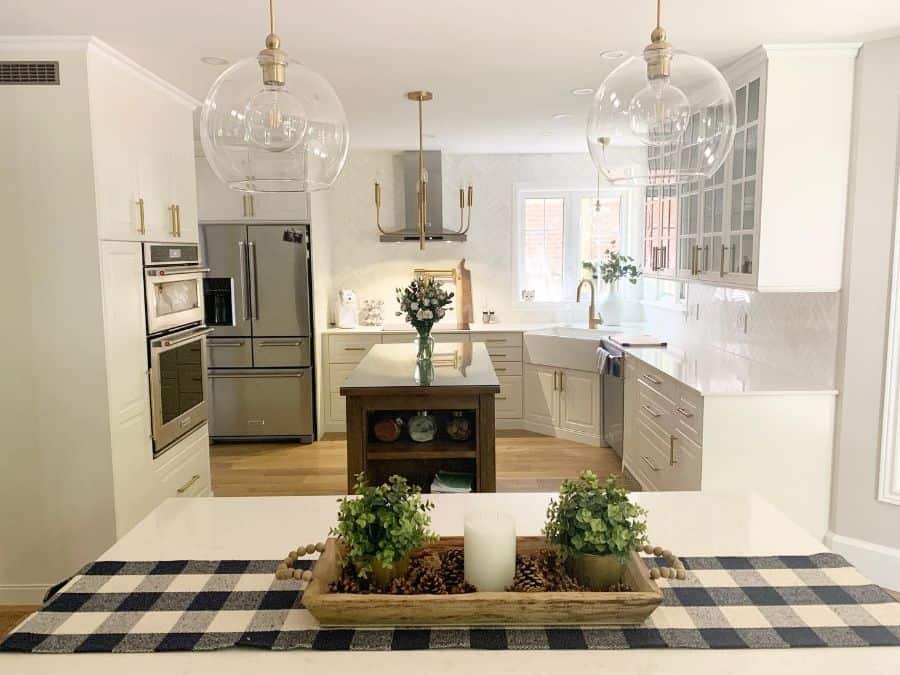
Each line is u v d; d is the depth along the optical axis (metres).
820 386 3.38
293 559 1.41
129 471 3.26
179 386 3.79
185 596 1.42
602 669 1.16
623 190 6.51
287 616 1.34
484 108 4.40
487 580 1.32
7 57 2.92
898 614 1.32
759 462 3.34
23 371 3.06
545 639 1.25
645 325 6.43
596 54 3.18
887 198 3.08
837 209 3.24
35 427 3.08
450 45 3.03
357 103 4.24
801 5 2.57
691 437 3.49
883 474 3.19
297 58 3.23
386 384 3.52
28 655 1.22
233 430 5.87
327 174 1.54
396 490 1.37
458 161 6.52
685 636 1.25
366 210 6.53
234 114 1.43
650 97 1.45
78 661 1.20
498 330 6.11
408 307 4.10
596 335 5.95
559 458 5.32
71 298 3.02
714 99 1.47
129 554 1.62
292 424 5.86
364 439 3.51
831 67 3.16
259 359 5.82
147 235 3.47
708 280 3.93
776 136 3.20
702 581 1.45
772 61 3.16
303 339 5.80
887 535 3.21
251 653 1.23
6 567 3.14
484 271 6.64
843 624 1.29
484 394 3.49
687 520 1.79
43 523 3.12
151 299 3.47
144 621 1.32
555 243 6.64
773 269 3.27
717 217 3.81
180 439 3.85
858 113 3.14
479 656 1.20
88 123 2.94
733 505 1.90
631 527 1.33
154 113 3.57
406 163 6.29
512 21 2.72
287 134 1.43
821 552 1.59
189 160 4.05
